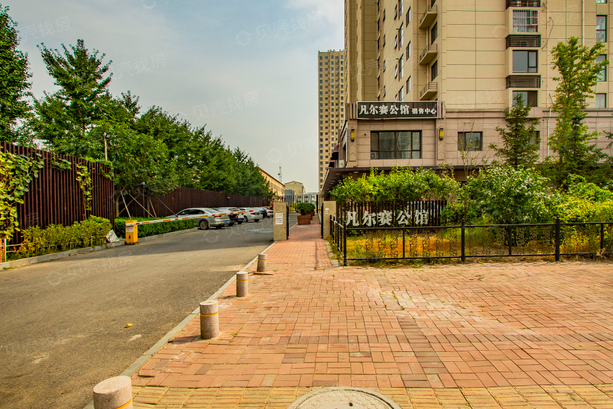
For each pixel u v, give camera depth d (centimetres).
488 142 2162
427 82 2423
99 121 1777
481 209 917
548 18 2244
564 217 827
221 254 1036
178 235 1741
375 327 411
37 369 335
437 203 1317
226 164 3947
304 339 382
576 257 765
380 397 267
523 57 2220
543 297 510
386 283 609
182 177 2970
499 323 415
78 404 278
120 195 1841
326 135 9994
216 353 354
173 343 381
